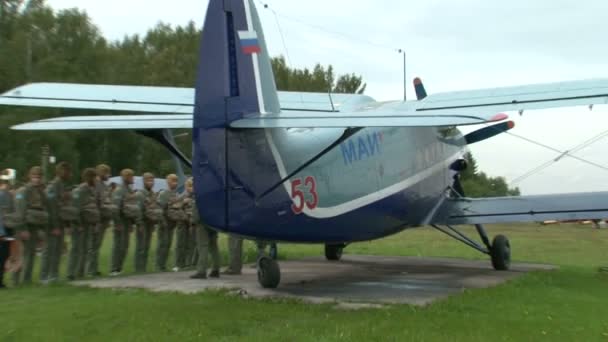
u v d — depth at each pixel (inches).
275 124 309.6
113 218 454.0
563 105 343.9
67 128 327.0
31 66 1817.2
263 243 387.9
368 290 394.0
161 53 2370.8
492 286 396.8
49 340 240.5
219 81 333.4
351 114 307.7
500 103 370.3
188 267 508.4
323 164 370.3
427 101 410.0
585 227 1752.0
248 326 266.8
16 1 2022.6
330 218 375.6
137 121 342.0
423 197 477.7
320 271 510.3
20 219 385.7
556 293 369.7
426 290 395.2
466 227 1502.2
